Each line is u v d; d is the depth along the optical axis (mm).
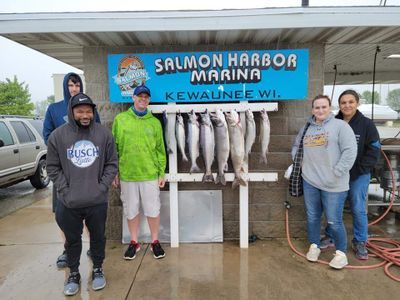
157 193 3729
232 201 4230
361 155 3529
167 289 3125
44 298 3006
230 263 3621
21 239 4449
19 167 7000
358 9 3289
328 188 3309
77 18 3340
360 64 6695
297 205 4227
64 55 4953
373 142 3490
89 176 2842
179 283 3225
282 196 4215
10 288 3180
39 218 5410
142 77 3900
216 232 4180
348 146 3146
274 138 4113
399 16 3303
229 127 3621
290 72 3857
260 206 4242
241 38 3812
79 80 3332
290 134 4098
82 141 2842
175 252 3908
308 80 4027
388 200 5691
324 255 3793
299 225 4258
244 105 3785
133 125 3529
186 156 3936
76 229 2996
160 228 4191
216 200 4195
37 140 7789
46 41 3918
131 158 3564
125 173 3613
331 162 3258
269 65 3846
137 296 3016
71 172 2820
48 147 2842
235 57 3842
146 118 3594
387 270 3398
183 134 3670
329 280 3254
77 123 2834
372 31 3697
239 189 4031
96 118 3426
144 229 4176
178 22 3346
